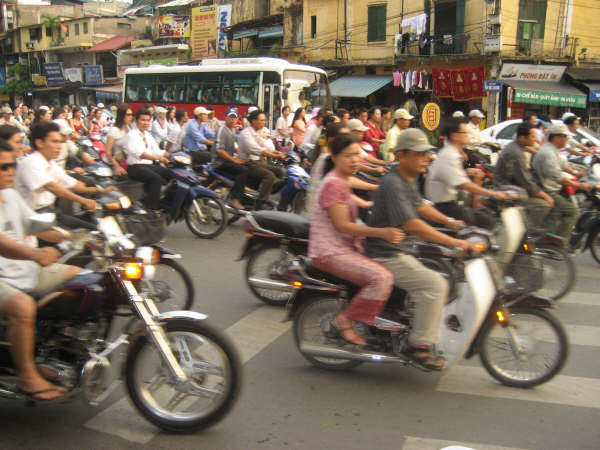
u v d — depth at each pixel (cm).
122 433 324
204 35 3547
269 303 551
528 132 593
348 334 380
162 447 310
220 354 311
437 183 526
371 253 374
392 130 890
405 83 2355
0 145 319
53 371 313
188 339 319
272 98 1700
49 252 298
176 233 865
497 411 352
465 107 2300
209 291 593
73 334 322
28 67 5253
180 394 323
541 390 382
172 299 491
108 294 327
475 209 568
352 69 2630
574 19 2223
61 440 317
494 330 386
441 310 364
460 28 2253
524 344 380
